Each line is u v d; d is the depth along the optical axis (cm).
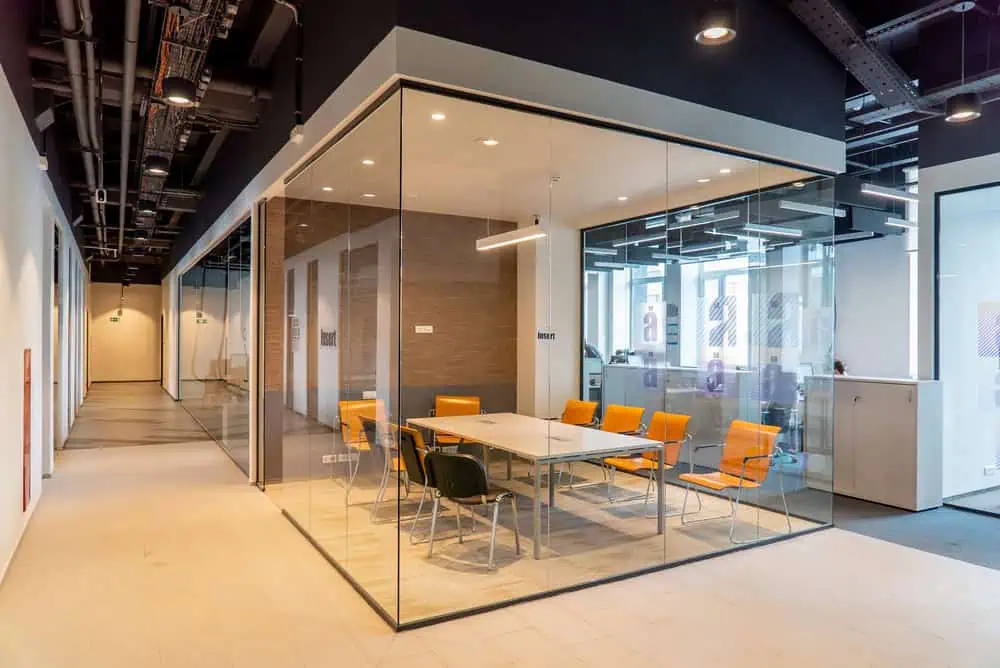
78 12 448
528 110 387
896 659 307
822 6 490
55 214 739
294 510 538
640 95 421
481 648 317
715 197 544
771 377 561
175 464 781
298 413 537
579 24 397
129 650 313
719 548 467
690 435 513
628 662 303
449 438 395
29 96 502
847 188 762
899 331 952
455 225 404
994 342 571
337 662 303
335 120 419
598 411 462
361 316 417
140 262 2052
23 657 305
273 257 617
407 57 339
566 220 457
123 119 584
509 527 410
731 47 470
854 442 619
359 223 417
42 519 538
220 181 856
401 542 375
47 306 706
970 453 588
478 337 411
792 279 553
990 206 579
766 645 321
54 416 873
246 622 346
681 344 522
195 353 1159
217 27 413
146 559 443
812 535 504
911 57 604
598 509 448
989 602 374
